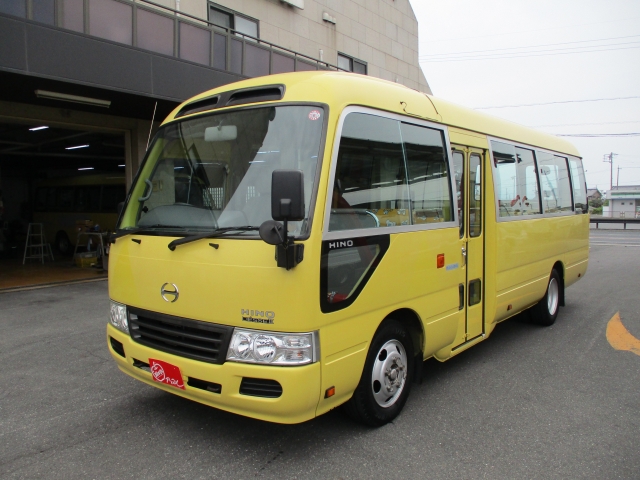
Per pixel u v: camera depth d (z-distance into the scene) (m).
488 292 5.35
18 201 22.81
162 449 3.58
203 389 3.30
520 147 6.23
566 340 6.51
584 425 4.00
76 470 3.29
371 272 3.57
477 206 5.24
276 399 3.06
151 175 4.02
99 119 11.45
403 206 4.02
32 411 4.24
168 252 3.46
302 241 3.04
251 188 3.37
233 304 3.12
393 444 3.66
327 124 3.30
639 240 24.58
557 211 7.29
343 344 3.34
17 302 8.77
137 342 3.69
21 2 8.05
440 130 4.60
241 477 3.21
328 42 16.14
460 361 5.65
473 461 3.43
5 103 9.98
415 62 20.61
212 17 12.71
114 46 9.01
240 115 3.65
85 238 15.95
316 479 3.19
